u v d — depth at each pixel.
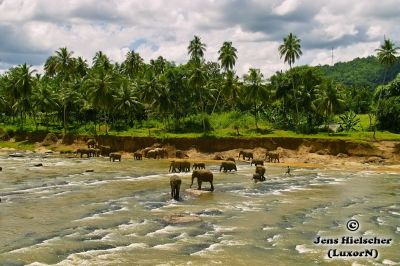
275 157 64.06
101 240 19.31
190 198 30.00
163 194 31.41
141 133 83.81
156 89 87.12
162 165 54.97
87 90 86.69
